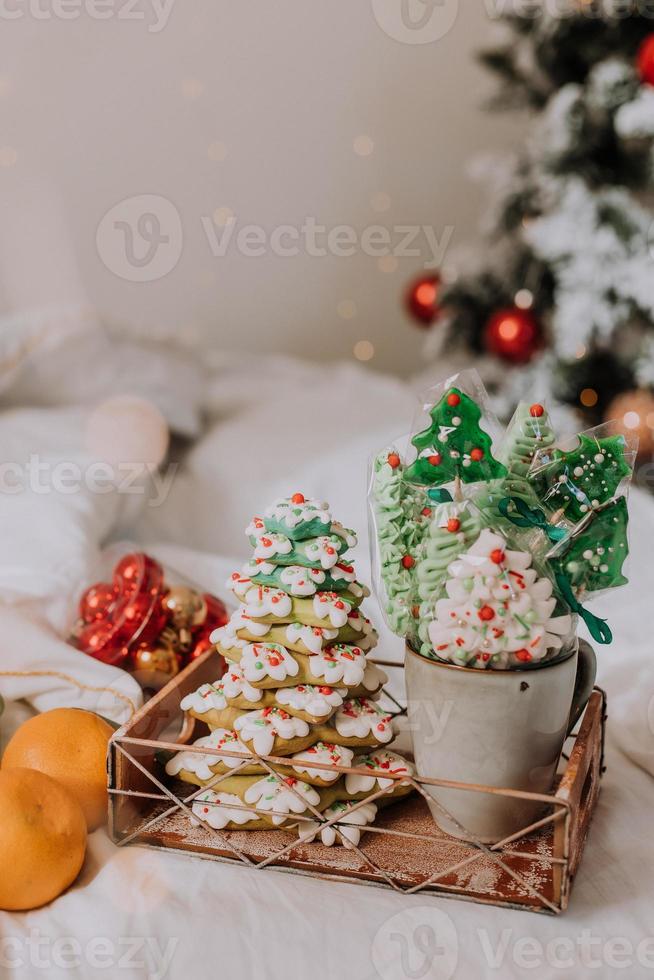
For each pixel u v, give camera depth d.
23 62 2.14
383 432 1.54
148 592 1.10
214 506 1.43
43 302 2.24
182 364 1.68
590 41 1.90
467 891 0.91
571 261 1.92
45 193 2.21
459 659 0.91
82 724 0.99
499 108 2.11
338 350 2.70
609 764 1.06
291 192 2.53
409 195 2.63
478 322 2.12
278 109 2.46
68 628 1.12
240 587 0.96
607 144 1.93
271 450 1.51
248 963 0.88
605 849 0.96
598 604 1.21
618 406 1.94
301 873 0.93
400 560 0.95
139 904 0.91
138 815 0.97
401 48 2.51
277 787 0.95
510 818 0.93
